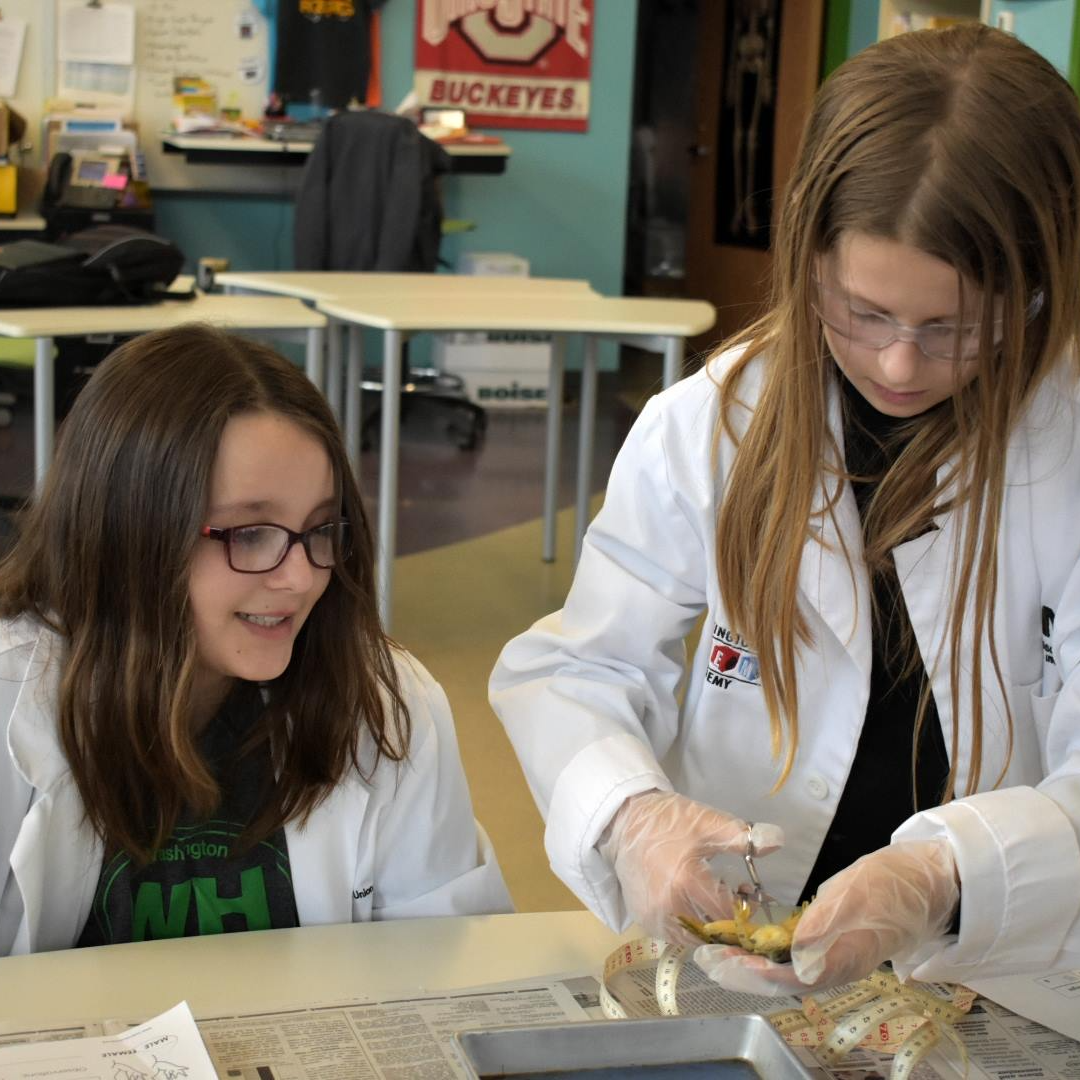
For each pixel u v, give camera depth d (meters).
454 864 1.35
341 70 6.73
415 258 5.77
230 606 1.16
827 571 1.23
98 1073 0.92
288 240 7.00
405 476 5.54
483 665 3.64
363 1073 0.96
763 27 7.87
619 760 1.17
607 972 1.12
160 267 3.64
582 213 7.48
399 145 5.64
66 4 6.35
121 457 1.14
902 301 0.98
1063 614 1.21
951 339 1.00
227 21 6.57
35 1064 0.93
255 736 1.24
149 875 1.24
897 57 1.02
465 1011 1.05
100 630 1.17
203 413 1.13
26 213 6.27
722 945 0.99
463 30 7.03
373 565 1.28
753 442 1.21
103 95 6.48
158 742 1.18
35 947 1.20
